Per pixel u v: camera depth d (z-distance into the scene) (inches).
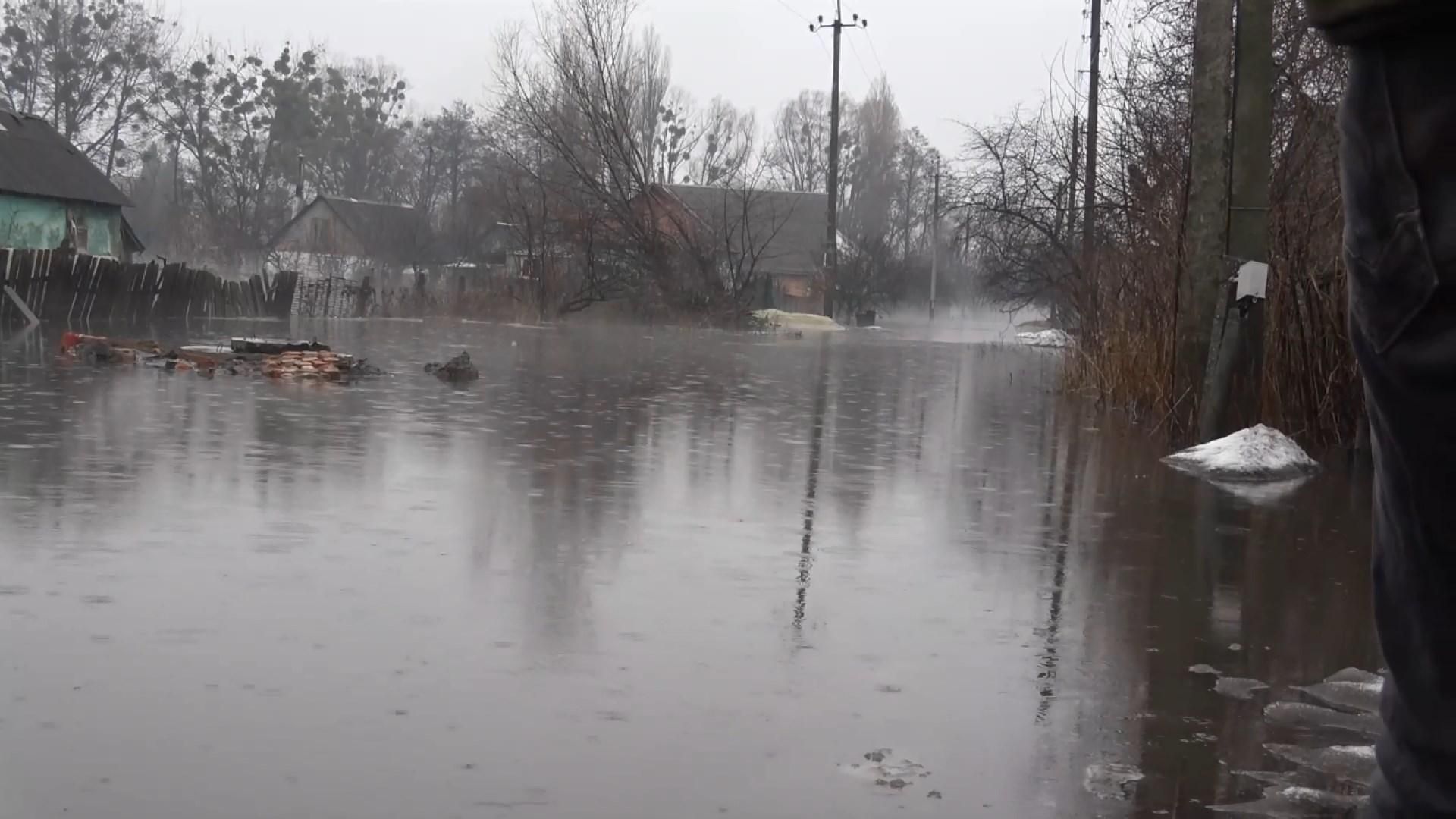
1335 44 57.9
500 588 198.7
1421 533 58.6
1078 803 126.9
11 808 115.9
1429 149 53.7
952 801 126.0
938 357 922.7
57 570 197.8
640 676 159.5
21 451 304.0
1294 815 125.3
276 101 2699.3
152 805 117.6
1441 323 54.2
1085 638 185.2
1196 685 165.3
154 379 489.4
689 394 538.0
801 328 1487.5
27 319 872.3
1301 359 402.3
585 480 302.0
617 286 1364.4
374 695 148.3
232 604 183.3
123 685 148.8
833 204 1763.0
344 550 219.8
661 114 1948.8
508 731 139.0
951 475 334.0
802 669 165.5
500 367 649.6
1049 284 829.8
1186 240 418.9
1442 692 60.2
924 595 206.5
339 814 117.0
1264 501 304.2
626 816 119.0
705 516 264.4
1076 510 287.4
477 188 2271.2
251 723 138.6
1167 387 450.6
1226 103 405.1
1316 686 165.9
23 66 2325.3
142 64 2423.7
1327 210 406.9
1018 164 876.0
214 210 2561.5
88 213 1421.0
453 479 295.1
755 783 128.0
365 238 2225.6
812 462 349.4
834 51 1756.9
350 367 556.7
